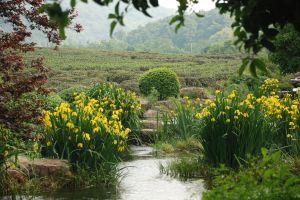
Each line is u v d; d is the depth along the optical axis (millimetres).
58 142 9164
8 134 8234
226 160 9250
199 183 8688
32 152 8836
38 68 7672
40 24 7594
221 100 9766
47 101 12359
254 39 3607
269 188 3920
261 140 9273
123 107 14656
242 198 3875
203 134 9570
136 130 14453
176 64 44094
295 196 3816
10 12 7520
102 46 147250
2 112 7203
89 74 35094
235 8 3684
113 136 9344
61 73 35281
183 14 3773
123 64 43656
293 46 21016
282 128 10547
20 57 7289
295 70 22219
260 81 23344
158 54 59312
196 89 25109
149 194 7938
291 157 9219
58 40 7723
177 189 8266
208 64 44219
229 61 47000
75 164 8891
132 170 10117
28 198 7500
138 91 27906
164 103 21578
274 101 10570
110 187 8477
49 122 9156
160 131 14141
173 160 11016
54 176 8391
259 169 4418
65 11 3158
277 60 22578
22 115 7301
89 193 8008
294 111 10125
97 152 8992
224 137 9188
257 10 3439
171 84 24297
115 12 3363
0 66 7188
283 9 3387
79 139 9008
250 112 9398
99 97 15250
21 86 7164
